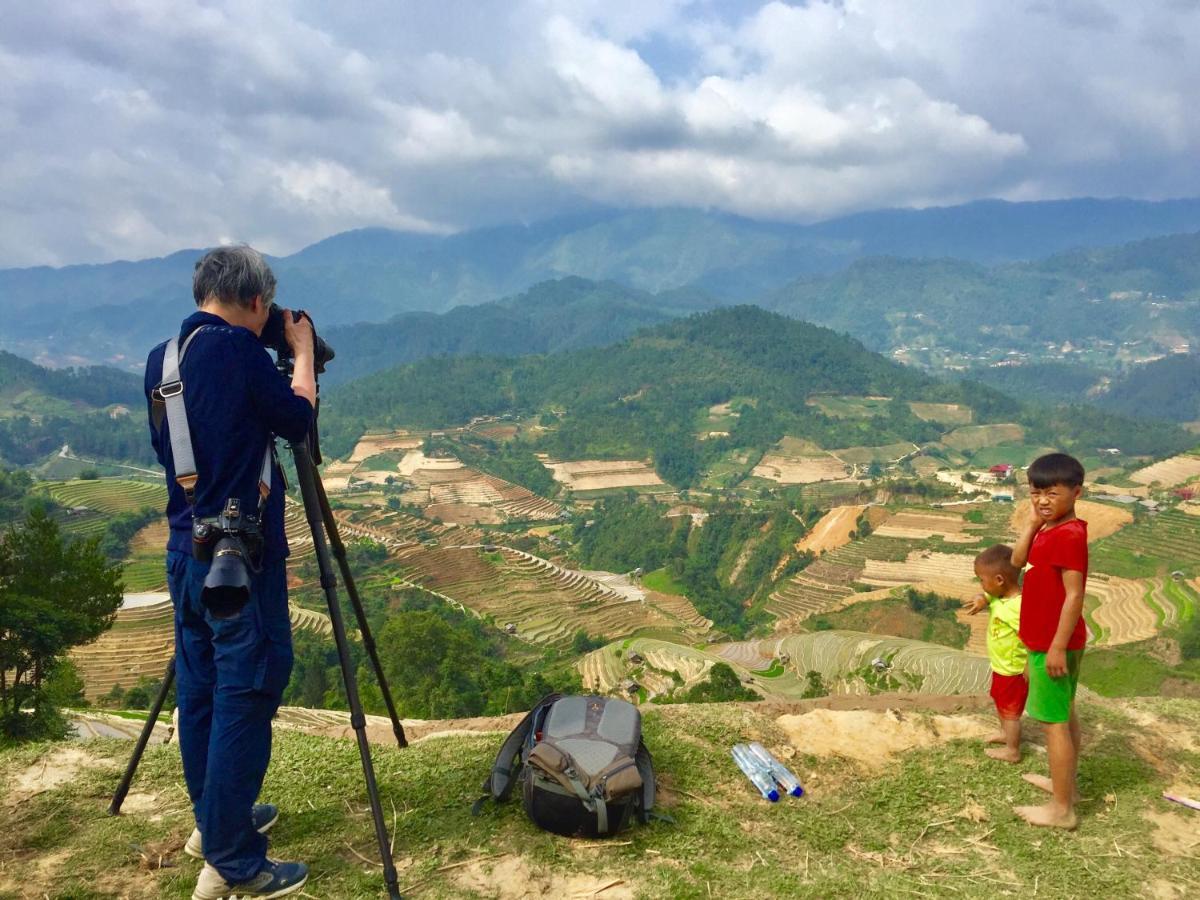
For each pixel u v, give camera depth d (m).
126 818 4.08
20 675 25.81
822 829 4.07
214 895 3.30
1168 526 121.31
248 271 3.44
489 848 3.70
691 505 198.38
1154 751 4.97
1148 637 85.38
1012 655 4.72
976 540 139.00
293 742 5.20
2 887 3.47
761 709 5.64
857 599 113.25
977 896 3.43
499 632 105.75
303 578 109.44
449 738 5.31
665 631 112.25
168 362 3.30
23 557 25.41
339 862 3.63
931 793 4.45
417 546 132.88
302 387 3.50
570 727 4.05
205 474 3.19
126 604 86.94
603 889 3.39
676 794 4.34
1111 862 3.78
